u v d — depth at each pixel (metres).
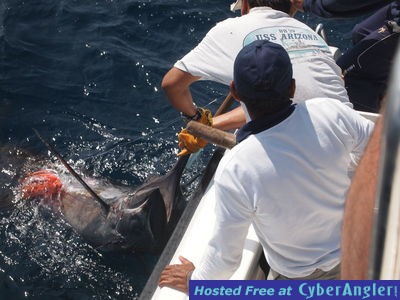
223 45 2.84
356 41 3.84
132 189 4.93
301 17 6.38
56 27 6.21
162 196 4.05
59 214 4.71
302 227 2.00
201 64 2.92
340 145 1.96
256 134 1.93
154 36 6.17
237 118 3.23
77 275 4.30
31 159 5.14
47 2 6.44
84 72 5.81
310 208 1.96
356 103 3.58
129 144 5.27
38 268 4.34
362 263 0.84
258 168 1.90
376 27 3.72
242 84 1.90
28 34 6.14
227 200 1.94
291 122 1.93
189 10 6.39
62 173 5.01
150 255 4.30
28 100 5.55
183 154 3.38
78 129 5.38
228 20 2.91
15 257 4.41
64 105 5.53
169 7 6.40
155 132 5.37
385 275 0.72
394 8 3.49
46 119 5.42
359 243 0.85
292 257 2.09
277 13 2.86
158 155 5.20
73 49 6.01
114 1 6.46
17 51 5.96
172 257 2.51
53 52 5.98
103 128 5.39
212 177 2.87
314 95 2.67
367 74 3.61
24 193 4.91
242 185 1.91
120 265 4.34
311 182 1.94
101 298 4.18
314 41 2.80
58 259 4.41
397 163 0.72
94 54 5.95
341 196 2.00
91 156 5.19
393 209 0.72
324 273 2.10
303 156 1.92
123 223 4.23
